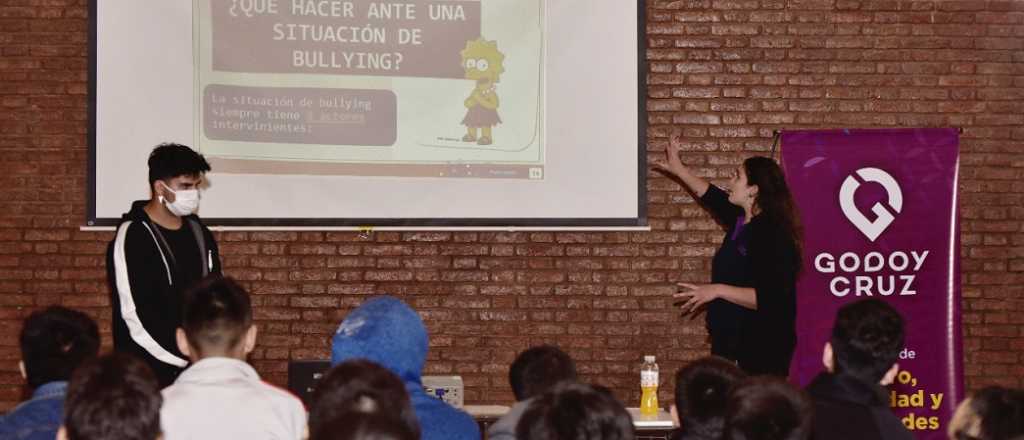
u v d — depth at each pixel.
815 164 5.66
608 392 2.44
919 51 6.02
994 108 6.03
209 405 2.62
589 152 5.86
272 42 5.73
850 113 6.00
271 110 5.73
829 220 5.64
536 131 5.84
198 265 4.51
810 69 6.00
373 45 5.79
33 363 2.75
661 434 5.14
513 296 5.91
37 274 5.78
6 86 5.77
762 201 4.91
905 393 5.62
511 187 5.84
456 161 5.82
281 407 2.67
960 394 5.62
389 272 5.88
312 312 5.84
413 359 2.68
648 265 5.96
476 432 2.65
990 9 6.04
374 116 5.79
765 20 6.00
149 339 4.32
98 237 5.79
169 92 5.68
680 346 5.95
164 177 4.41
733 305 5.05
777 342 4.79
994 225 6.04
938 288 5.64
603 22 5.86
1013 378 6.06
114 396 2.11
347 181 5.77
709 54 5.98
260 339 5.82
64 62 5.78
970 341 6.05
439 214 5.82
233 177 5.71
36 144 5.77
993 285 6.05
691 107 5.97
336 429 1.66
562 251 5.94
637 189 5.88
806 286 5.62
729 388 2.58
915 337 5.63
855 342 2.90
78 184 5.79
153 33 5.68
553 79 5.84
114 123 5.66
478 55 5.82
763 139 5.98
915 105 6.01
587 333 5.94
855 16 6.01
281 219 5.74
